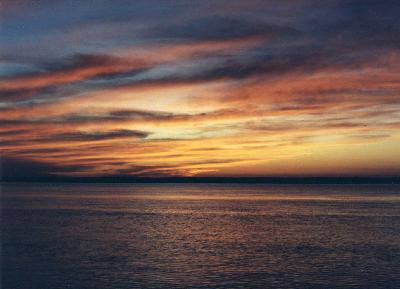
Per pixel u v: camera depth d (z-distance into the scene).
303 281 33.78
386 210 102.25
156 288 31.75
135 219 79.00
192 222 74.00
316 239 54.44
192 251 45.59
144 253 44.25
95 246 48.59
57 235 57.19
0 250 44.97
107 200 151.38
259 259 41.47
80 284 32.66
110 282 33.19
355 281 33.91
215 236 56.97
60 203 127.50
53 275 35.03
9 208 104.06
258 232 60.91
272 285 32.69
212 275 35.31
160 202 139.50
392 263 39.84
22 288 31.69
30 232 60.12
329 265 39.03
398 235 57.78
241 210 102.38
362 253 44.69
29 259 41.03
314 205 124.19
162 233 59.62
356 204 129.00
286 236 57.06
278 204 129.88
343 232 60.84
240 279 34.19
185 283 33.00
